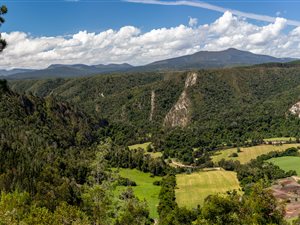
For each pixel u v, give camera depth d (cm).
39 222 4684
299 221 6650
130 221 5847
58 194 10294
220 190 13725
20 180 11988
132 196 7275
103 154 4959
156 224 10156
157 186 15188
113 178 4831
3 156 13750
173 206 11462
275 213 4038
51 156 15762
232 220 4197
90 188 4656
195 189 14100
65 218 4659
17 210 6000
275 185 13150
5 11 2223
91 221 4481
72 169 14525
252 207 4088
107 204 4584
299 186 12612
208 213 4278
